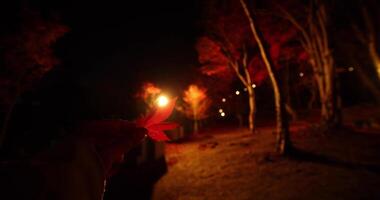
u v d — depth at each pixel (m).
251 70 20.33
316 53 16.59
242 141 15.62
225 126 26.83
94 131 0.68
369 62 23.98
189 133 23.56
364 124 17.66
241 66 20.91
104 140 0.67
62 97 19.23
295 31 18.05
